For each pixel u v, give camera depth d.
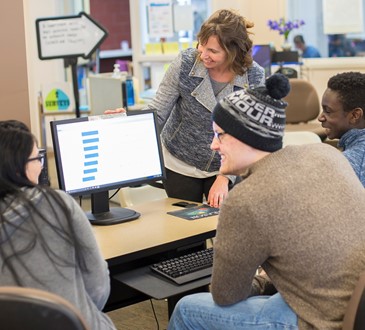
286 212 1.80
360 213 1.86
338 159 1.96
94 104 5.54
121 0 9.30
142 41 7.51
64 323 1.47
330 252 1.80
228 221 1.83
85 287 1.86
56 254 1.73
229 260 1.84
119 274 2.30
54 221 1.73
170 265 2.31
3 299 1.45
